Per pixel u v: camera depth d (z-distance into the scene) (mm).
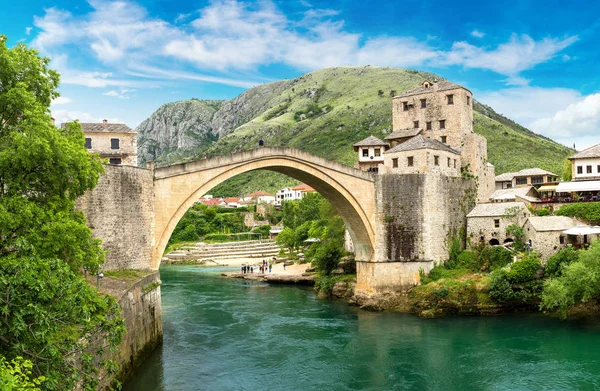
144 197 41719
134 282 34844
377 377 35625
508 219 58938
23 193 22328
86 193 35938
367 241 58844
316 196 133000
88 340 22625
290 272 91062
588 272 45500
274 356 40312
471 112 69688
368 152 80438
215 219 162375
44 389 17703
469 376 35375
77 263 23062
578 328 45906
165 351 41188
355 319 52969
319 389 33406
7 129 22312
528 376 34812
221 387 33469
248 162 49219
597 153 69500
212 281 87250
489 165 70125
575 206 59219
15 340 18219
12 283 17484
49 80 25250
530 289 52094
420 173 59625
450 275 57125
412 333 46594
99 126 72500
